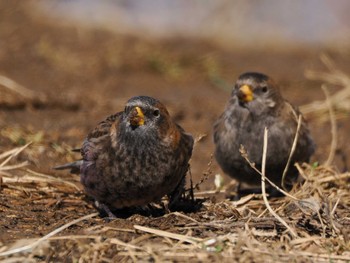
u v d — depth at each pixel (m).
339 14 25.00
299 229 9.96
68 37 22.30
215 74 20.62
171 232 9.84
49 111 16.53
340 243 9.40
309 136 13.10
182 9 25.22
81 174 10.96
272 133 12.53
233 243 9.42
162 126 10.37
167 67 20.66
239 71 21.39
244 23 24.88
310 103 18.27
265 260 9.00
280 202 11.45
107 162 10.48
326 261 9.07
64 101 16.94
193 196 11.41
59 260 9.12
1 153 13.59
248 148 12.56
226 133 12.69
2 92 16.83
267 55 23.27
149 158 10.38
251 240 9.46
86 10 24.64
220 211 10.83
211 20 24.86
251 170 12.66
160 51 21.91
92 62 20.41
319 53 23.48
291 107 12.86
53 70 19.73
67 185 12.06
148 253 9.11
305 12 25.17
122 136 10.37
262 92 12.55
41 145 14.16
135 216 10.28
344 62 22.58
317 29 24.97
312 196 11.38
